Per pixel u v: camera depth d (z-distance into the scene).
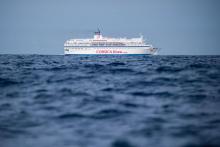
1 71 97.94
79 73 90.62
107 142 26.56
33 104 43.19
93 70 101.12
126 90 57.16
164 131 29.38
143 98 48.16
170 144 25.97
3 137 28.30
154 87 61.28
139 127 30.83
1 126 31.61
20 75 84.50
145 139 27.22
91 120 33.69
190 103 43.72
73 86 62.94
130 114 36.38
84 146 25.72
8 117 35.28
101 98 48.06
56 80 73.38
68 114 36.50
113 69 103.88
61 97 49.03
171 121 33.06
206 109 39.38
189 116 35.34
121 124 31.94
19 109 39.75
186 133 28.77
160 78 76.69
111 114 36.41
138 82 69.06
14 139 27.78
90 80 73.44
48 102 44.69
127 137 27.72
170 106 41.38
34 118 34.78
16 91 55.88
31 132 29.59
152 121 33.16
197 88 59.84
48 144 26.36
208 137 27.53
